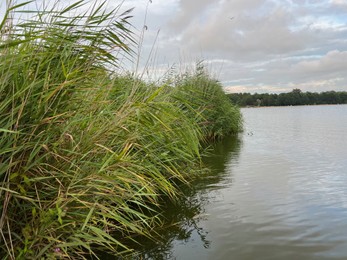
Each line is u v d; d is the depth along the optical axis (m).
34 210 2.52
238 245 3.60
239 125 16.17
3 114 2.54
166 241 3.74
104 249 3.51
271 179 6.54
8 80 2.68
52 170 2.84
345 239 3.68
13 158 2.65
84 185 2.79
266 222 4.24
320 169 7.37
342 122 23.00
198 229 4.07
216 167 7.80
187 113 6.79
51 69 3.06
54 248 2.64
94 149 3.01
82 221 2.75
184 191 5.76
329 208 4.72
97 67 3.51
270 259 3.26
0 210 2.56
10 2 2.62
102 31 3.41
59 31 3.13
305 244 3.58
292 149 10.56
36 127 2.63
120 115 3.29
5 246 2.54
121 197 3.33
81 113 3.11
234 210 4.73
